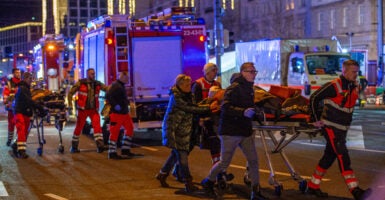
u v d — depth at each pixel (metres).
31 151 13.61
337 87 7.77
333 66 22.22
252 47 25.17
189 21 14.85
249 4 57.62
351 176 7.89
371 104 31.83
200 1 64.00
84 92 13.10
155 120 14.40
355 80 7.87
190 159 11.88
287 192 8.53
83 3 105.00
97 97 13.27
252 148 7.89
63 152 13.33
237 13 59.59
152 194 8.60
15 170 10.89
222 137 7.86
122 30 14.20
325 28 49.19
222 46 26.69
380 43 34.12
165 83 14.54
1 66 77.44
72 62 23.56
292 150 12.90
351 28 46.44
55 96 13.28
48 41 26.33
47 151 13.57
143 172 10.51
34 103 12.58
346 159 7.86
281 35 52.84
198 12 64.50
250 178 8.47
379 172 10.03
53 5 106.12
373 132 16.66
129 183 9.48
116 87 12.16
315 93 7.81
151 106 14.39
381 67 34.03
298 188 8.80
